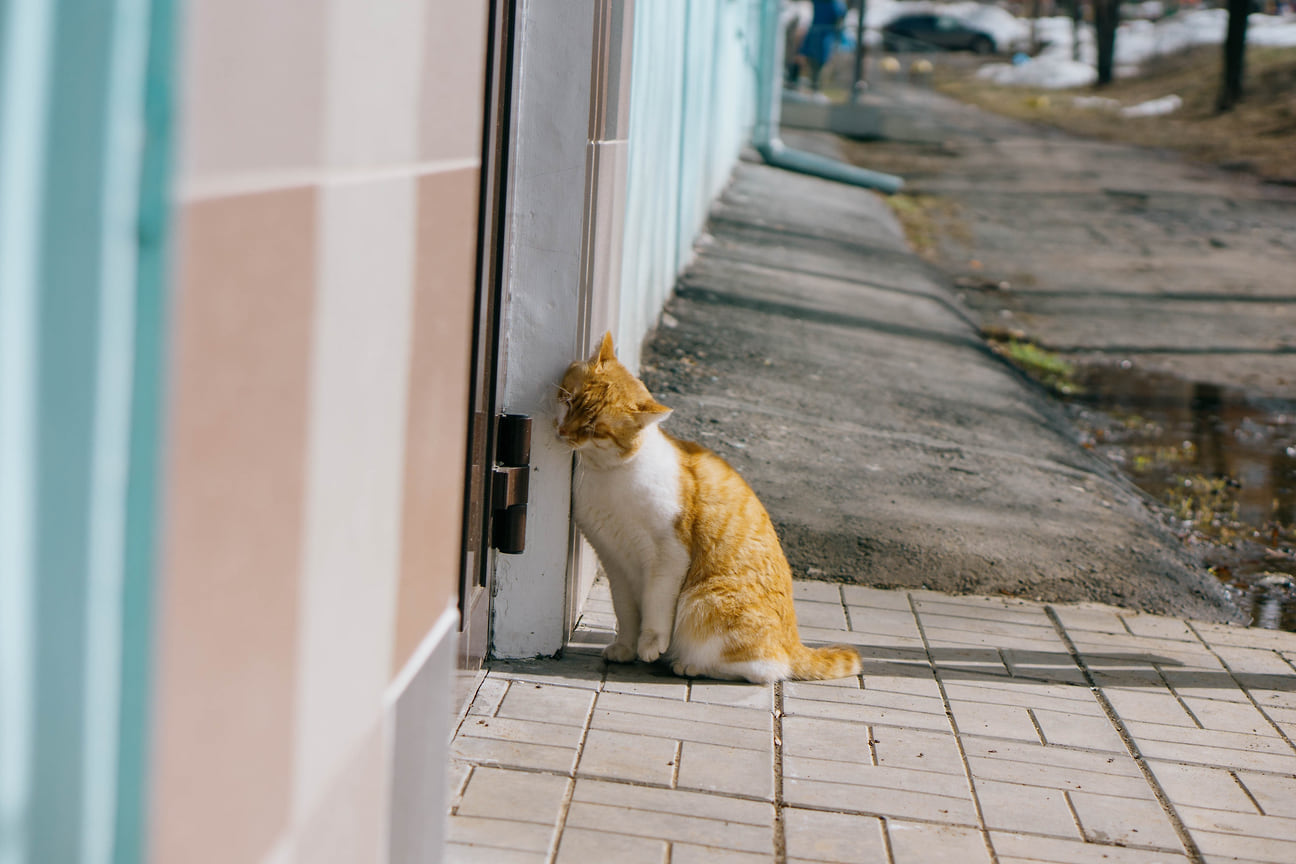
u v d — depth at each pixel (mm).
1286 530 6645
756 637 3830
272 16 1238
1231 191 19406
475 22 2002
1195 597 5250
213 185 1139
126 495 1065
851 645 4316
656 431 3805
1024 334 11117
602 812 2998
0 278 939
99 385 1025
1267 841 3102
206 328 1149
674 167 8875
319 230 1403
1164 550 5785
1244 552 6211
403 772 1946
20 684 1010
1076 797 3273
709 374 7555
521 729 3428
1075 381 9797
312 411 1430
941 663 4211
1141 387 9695
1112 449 8078
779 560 3953
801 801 3129
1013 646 4430
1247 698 4090
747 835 2945
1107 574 5312
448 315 1992
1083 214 17391
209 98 1118
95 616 1048
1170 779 3426
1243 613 5215
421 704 2014
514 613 3939
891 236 14516
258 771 1369
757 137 17891
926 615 4691
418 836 2084
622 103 4289
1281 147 22797
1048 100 33312
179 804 1188
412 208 1741
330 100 1406
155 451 1073
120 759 1101
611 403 3600
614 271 4418
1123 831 3102
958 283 13039
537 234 3709
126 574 1079
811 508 5602
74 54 975
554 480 3848
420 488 1913
